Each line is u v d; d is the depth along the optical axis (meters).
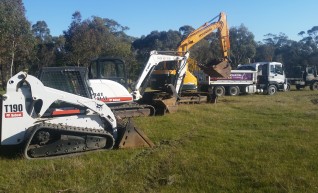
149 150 8.18
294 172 6.57
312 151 8.09
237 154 7.84
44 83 8.32
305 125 11.57
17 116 7.52
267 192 5.68
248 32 62.34
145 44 62.50
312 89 33.84
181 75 16.80
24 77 7.54
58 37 50.53
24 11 35.62
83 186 5.91
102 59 12.81
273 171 6.61
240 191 5.71
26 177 6.34
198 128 11.10
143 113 13.73
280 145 8.66
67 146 7.67
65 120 7.91
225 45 24.52
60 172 6.55
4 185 5.98
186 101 18.42
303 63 64.94
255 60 67.56
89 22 46.81
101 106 8.21
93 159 7.39
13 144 7.50
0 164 7.09
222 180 6.17
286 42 71.81
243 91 26.52
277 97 24.11
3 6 32.28
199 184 6.01
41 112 7.69
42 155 7.48
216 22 24.22
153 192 5.66
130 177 6.32
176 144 8.81
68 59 41.44
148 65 15.27
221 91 25.28
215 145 8.70
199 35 23.62
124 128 8.47
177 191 5.71
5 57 36.47
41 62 46.59
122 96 11.62
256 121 12.48
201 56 49.22
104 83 11.43
